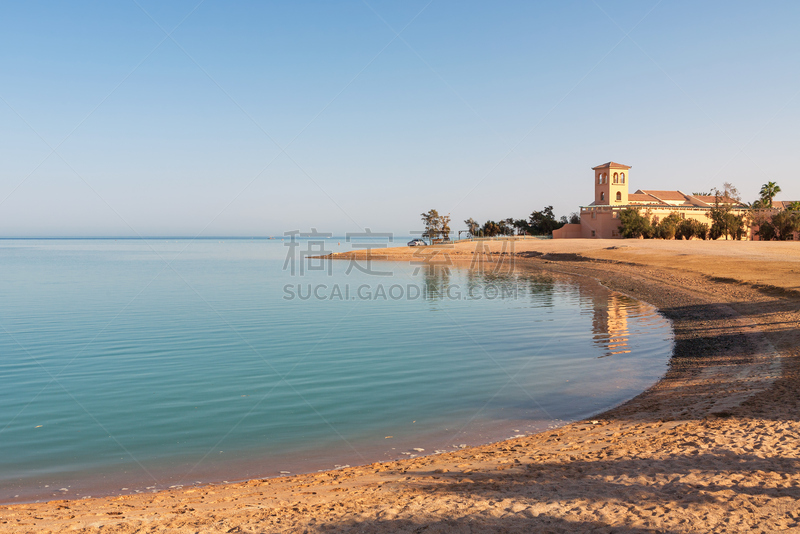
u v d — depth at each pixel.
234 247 172.75
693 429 8.95
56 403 13.02
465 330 23.41
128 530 6.07
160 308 32.00
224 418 11.73
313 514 6.33
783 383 11.59
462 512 6.09
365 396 13.33
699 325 21.61
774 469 6.71
